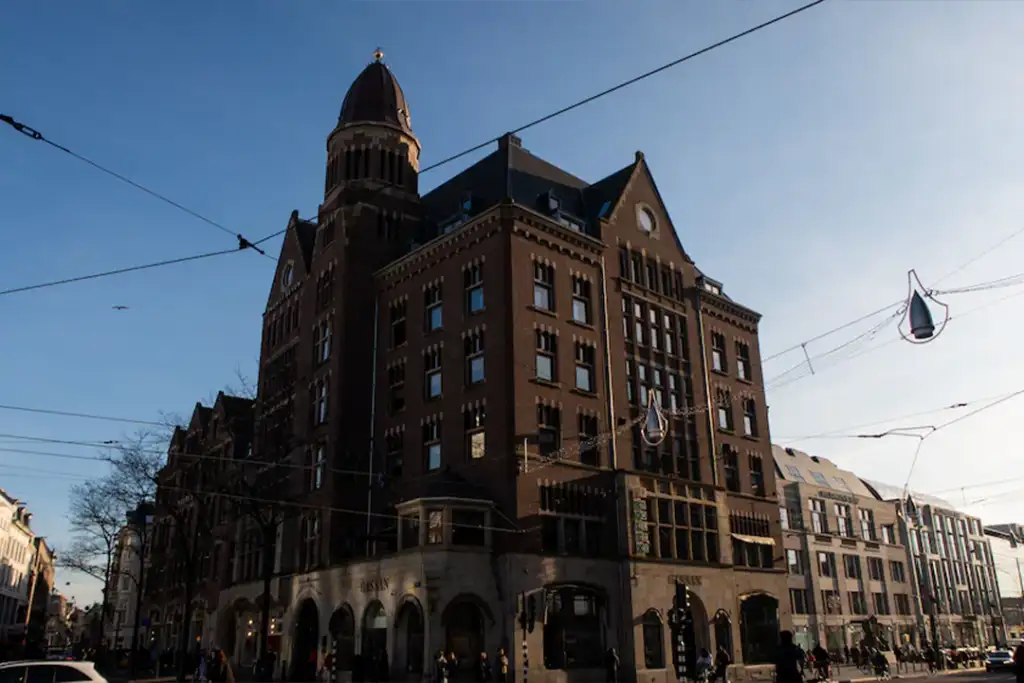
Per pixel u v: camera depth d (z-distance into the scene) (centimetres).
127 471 5859
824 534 7331
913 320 1827
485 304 4541
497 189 5078
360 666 4031
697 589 4738
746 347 6138
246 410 7212
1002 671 5488
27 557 11112
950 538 10275
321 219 5816
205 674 4394
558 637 4044
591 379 4731
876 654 5125
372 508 4872
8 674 2442
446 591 3809
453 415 4531
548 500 4212
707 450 5388
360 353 5222
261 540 5553
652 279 5459
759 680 4781
